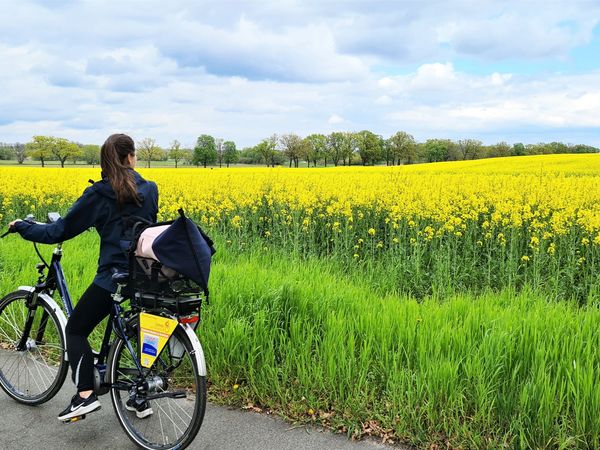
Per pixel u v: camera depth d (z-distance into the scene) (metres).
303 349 3.88
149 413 3.30
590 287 7.46
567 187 15.10
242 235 10.03
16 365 4.12
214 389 3.80
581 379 3.08
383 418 3.27
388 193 13.05
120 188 3.06
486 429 3.10
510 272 7.68
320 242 10.67
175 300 2.90
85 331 3.27
